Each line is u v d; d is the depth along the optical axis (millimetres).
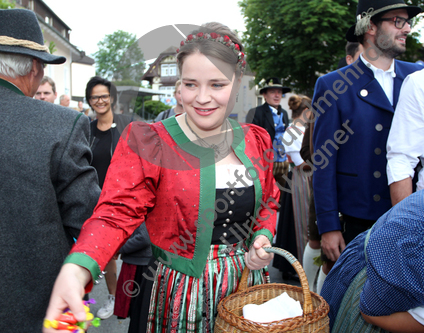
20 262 1151
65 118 1242
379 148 1803
